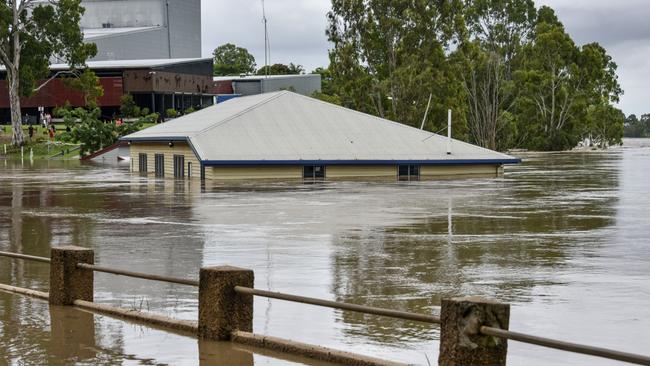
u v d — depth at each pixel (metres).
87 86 99.88
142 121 92.62
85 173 64.19
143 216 30.80
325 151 58.44
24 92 100.25
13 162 84.81
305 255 20.55
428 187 47.59
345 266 18.77
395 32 96.75
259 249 21.66
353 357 9.67
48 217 30.67
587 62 128.00
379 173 59.34
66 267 13.19
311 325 12.66
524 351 11.32
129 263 19.39
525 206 34.78
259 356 10.12
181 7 184.25
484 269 18.33
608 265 18.88
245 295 10.92
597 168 71.75
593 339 11.98
